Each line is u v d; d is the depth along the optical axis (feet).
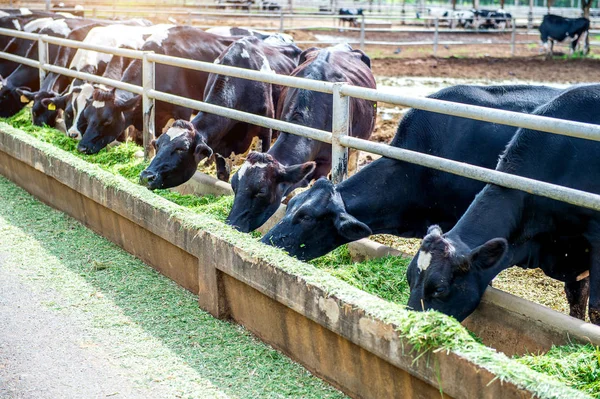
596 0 137.69
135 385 14.33
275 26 94.32
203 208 21.80
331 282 13.91
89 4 91.66
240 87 26.76
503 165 16.12
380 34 96.89
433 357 11.51
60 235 22.82
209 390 14.10
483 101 20.25
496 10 117.70
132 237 20.93
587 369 12.01
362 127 26.68
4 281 19.26
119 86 28.04
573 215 15.62
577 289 17.90
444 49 88.99
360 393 13.46
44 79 35.45
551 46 85.61
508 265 15.69
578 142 15.87
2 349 15.79
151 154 27.07
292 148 22.16
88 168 22.86
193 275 18.31
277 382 14.34
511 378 10.43
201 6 102.27
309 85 19.69
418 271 14.19
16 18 44.42
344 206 18.16
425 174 19.12
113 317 17.25
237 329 16.63
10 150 27.81
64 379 14.58
